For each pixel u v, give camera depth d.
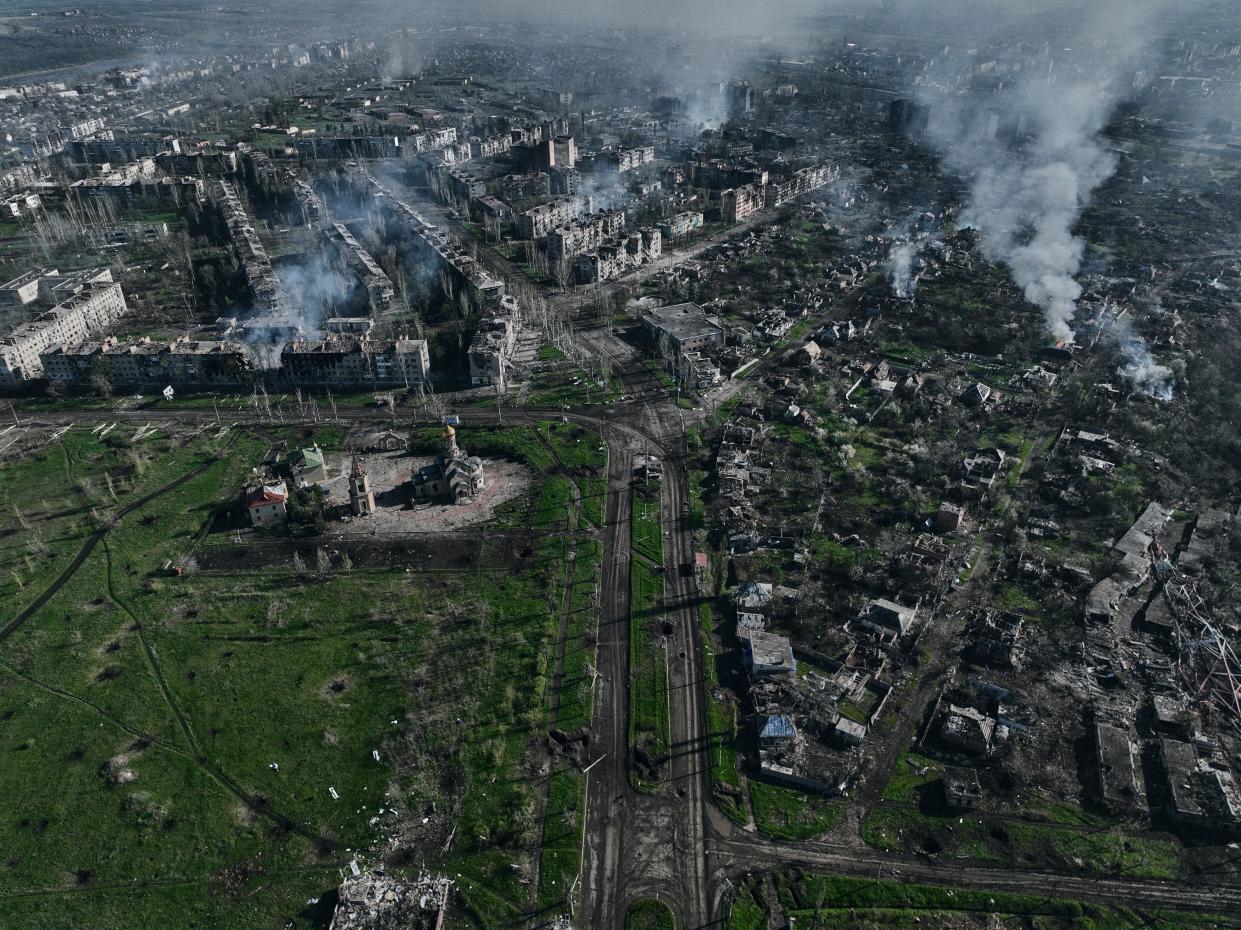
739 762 179.50
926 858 159.38
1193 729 181.88
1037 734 183.62
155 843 163.88
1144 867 157.25
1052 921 148.88
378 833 165.25
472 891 154.12
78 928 149.62
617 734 186.25
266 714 191.62
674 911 151.00
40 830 166.38
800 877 156.00
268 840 164.38
